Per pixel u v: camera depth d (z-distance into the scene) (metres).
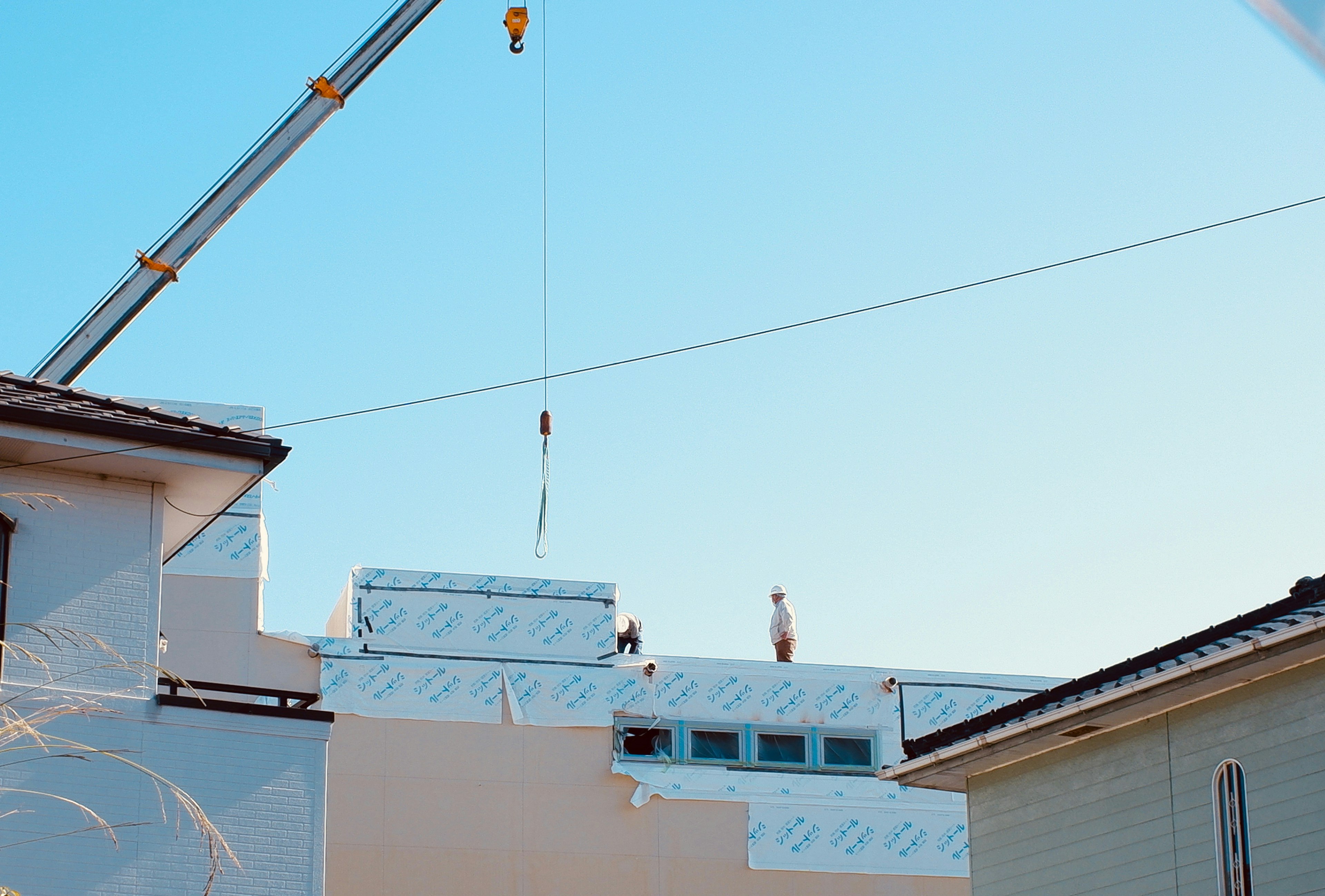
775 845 29.75
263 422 29.22
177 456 15.59
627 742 29.92
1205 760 17.44
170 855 14.67
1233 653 16.14
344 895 27.16
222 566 28.53
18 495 12.11
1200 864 17.17
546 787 29.00
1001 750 19.58
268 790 15.30
